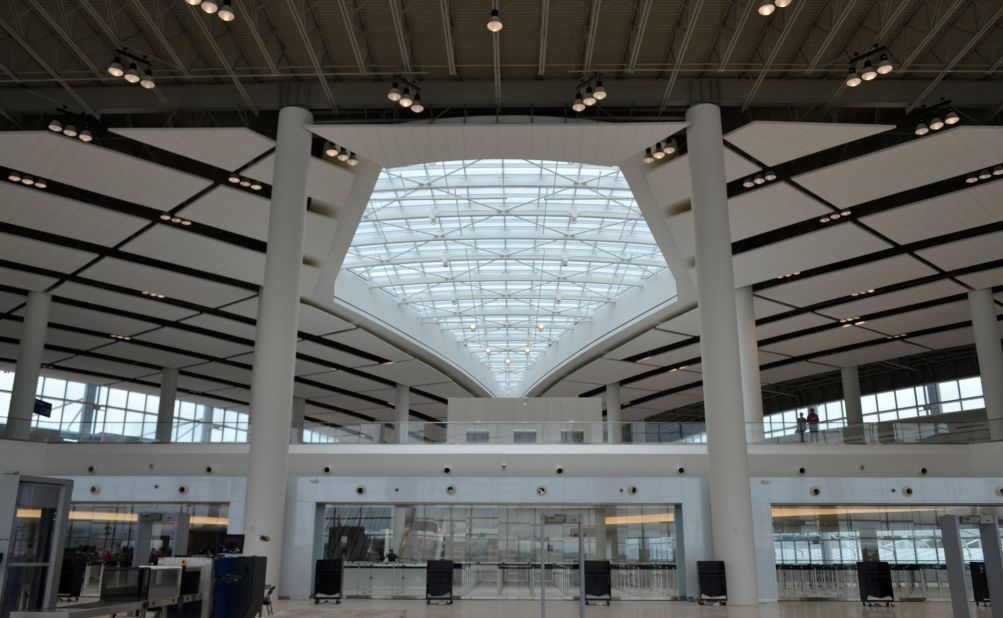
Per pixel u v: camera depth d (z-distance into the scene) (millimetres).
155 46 21062
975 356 45000
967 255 29312
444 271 38625
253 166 24031
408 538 22953
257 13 19797
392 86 21109
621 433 26672
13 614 8797
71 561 19172
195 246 29531
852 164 23453
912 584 22125
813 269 32000
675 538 22609
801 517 22438
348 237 28672
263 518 20031
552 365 49281
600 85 20891
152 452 27656
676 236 28547
